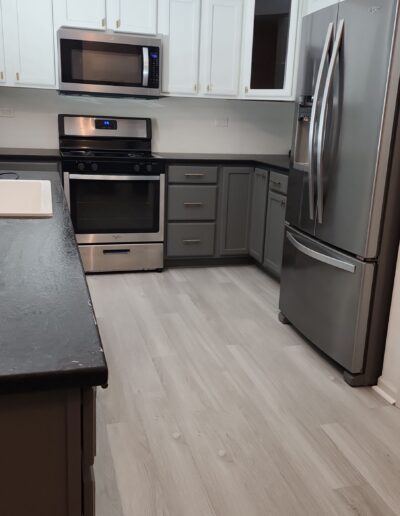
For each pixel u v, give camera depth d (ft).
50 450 2.19
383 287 7.25
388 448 6.15
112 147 13.34
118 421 6.43
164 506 5.05
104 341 8.67
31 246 3.72
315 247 8.27
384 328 7.42
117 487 5.28
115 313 9.93
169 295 11.13
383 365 7.47
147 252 12.65
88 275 12.33
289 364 8.18
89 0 11.57
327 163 7.72
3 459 2.16
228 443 6.09
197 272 12.98
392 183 6.85
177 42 12.39
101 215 12.11
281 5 12.28
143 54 11.93
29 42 11.48
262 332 9.36
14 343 2.16
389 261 7.15
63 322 2.39
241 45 12.78
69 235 4.09
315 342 8.41
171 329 9.30
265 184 12.34
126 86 12.12
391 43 6.32
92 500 2.32
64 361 2.03
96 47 11.66
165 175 12.41
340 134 7.39
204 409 6.79
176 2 12.12
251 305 10.73
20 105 12.83
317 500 5.24
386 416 6.84
